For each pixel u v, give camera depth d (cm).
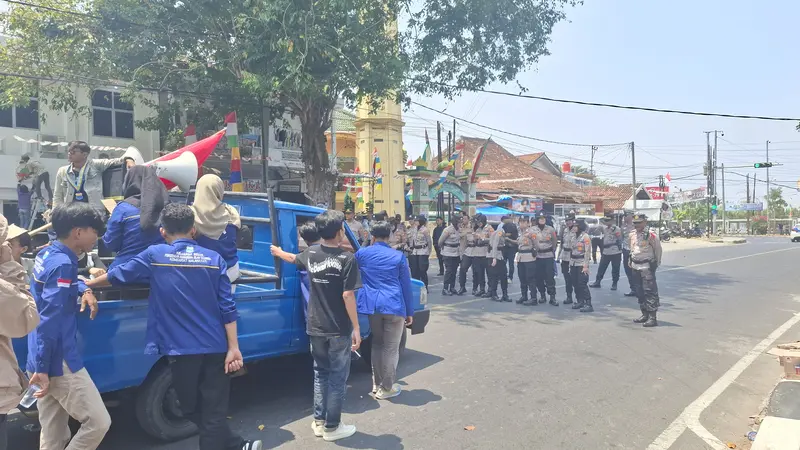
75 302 312
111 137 1576
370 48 1195
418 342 752
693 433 446
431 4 1269
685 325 870
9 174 1398
